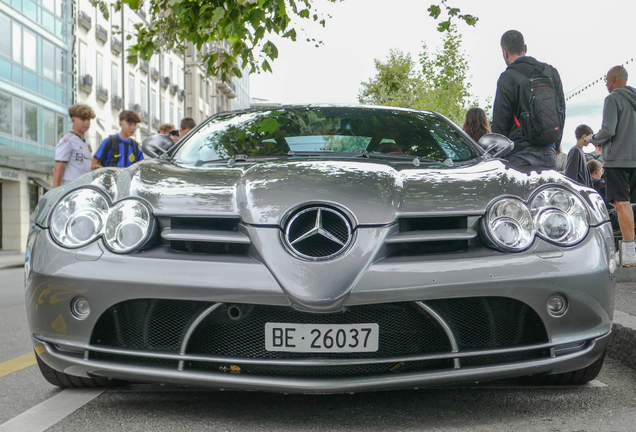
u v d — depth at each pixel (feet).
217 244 8.98
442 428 8.38
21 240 78.07
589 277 8.84
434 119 13.92
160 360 8.94
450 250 8.93
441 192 9.43
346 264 8.35
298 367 8.51
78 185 9.76
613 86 20.44
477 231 9.00
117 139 25.09
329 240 8.55
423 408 9.27
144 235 8.96
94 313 8.77
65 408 9.44
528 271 8.62
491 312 8.82
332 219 8.77
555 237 8.95
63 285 8.84
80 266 8.83
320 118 13.50
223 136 12.90
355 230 8.63
